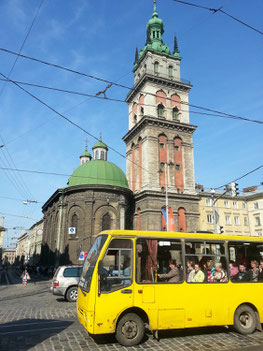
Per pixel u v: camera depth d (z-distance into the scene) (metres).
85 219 39.12
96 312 7.85
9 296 19.14
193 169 44.06
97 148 52.62
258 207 49.25
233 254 10.09
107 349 7.58
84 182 42.53
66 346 7.71
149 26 50.19
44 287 26.12
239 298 9.52
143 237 9.05
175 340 8.48
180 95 46.56
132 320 8.15
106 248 8.52
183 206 41.09
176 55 49.03
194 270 9.33
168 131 43.81
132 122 49.00
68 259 38.62
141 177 43.41
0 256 85.25
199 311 8.90
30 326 9.84
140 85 46.38
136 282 8.47
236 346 7.93
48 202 55.25
